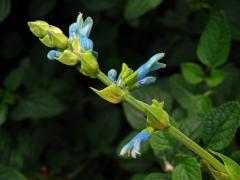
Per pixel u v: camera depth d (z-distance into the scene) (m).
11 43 0.52
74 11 0.50
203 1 0.43
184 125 0.31
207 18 0.45
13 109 0.45
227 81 0.39
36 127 0.49
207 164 0.26
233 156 0.33
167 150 0.31
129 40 0.51
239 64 0.48
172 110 0.42
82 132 0.49
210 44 0.36
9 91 0.45
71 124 0.50
